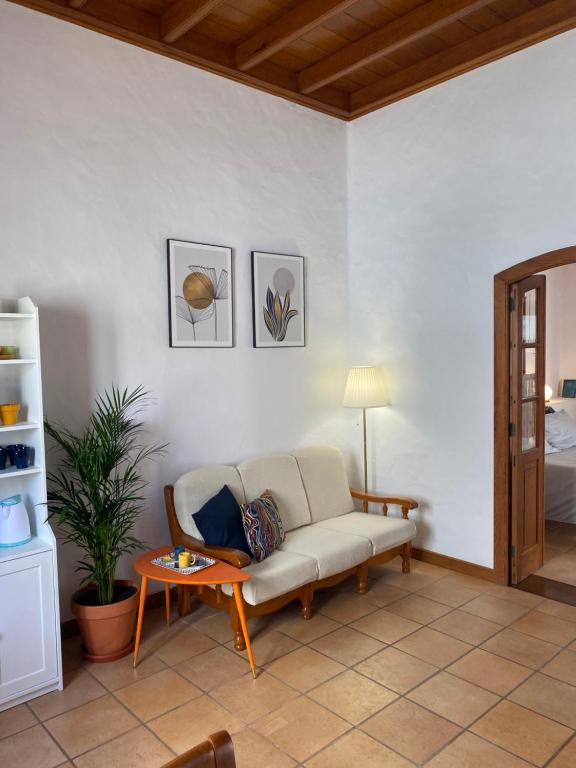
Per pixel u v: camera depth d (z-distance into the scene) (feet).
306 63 13.88
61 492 10.81
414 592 12.87
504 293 12.78
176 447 12.59
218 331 13.21
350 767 7.46
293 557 11.32
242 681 9.45
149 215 12.05
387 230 15.12
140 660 10.15
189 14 10.87
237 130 13.51
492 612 11.82
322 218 15.44
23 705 8.90
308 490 13.92
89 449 10.08
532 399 13.61
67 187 10.89
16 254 10.31
